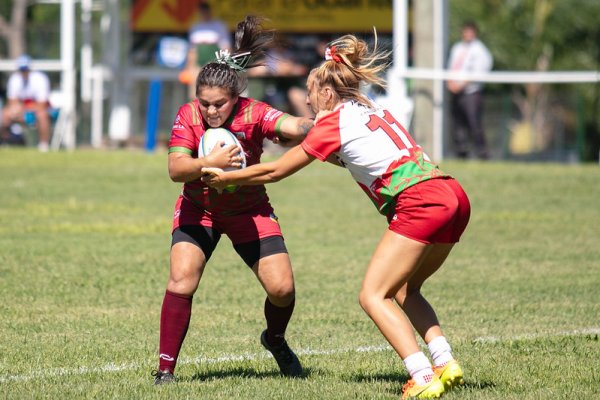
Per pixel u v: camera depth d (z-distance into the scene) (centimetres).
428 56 7800
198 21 8775
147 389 2030
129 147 8838
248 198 2120
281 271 2111
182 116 2122
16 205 5028
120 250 3841
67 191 5591
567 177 6394
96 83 9025
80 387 2044
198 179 2086
